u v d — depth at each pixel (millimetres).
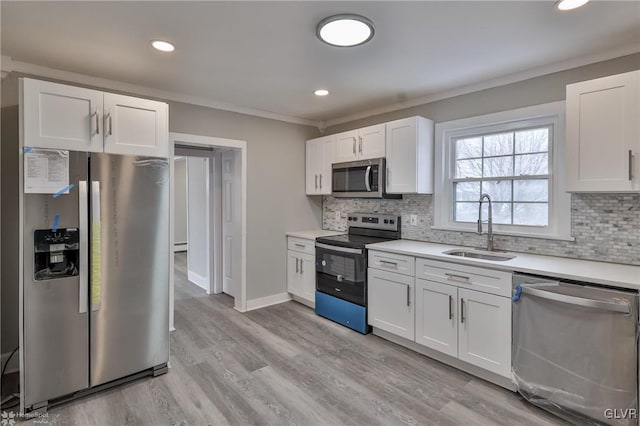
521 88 2779
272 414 2082
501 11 1873
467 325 2471
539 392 2070
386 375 2521
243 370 2605
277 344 3057
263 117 4055
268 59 2525
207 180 4730
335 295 3564
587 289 1897
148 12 1885
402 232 3670
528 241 2760
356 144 3740
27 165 2023
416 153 3176
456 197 3299
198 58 2512
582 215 2475
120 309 2365
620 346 1781
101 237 2275
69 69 2707
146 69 2719
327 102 3666
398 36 2164
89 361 2252
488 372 2424
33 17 1923
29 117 2031
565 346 1961
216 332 3330
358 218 4070
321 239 3730
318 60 2553
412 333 2850
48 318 2107
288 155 4316
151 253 2498
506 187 2951
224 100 3594
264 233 4109
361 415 2068
